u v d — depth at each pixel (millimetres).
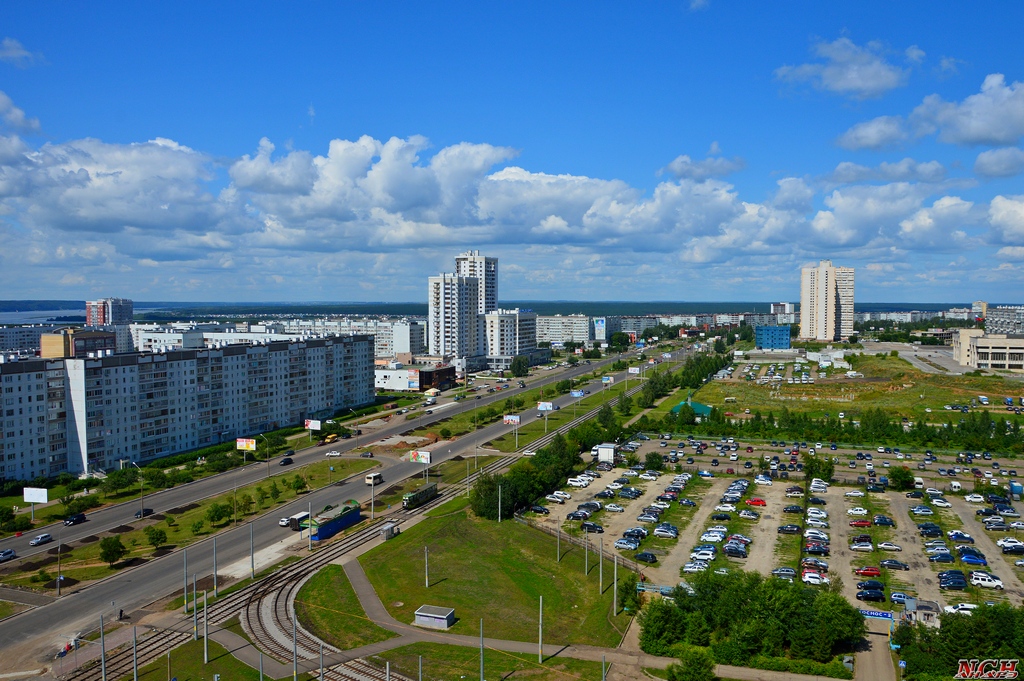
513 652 108250
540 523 171125
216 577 136750
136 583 135750
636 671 102250
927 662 99125
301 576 138750
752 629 105062
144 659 106875
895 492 194875
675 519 174000
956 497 190125
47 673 103188
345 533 164875
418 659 105938
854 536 154500
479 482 179875
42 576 137625
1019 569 139625
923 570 140000
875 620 117812
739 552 147500
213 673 102250
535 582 135000
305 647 110438
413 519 175500
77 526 170750
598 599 127375
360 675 101250
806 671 101625
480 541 156250
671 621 109062
